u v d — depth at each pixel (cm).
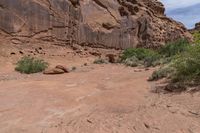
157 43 4678
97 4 3809
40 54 2577
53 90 1130
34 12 2700
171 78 1112
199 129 620
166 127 646
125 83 1238
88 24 3497
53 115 787
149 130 639
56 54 2728
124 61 2597
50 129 679
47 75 1684
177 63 1081
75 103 910
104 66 2291
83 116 769
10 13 2483
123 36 4091
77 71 1900
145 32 4622
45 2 2845
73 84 1286
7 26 2459
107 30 3797
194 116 695
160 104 819
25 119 757
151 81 1193
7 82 1398
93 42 3534
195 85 937
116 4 4153
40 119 755
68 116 774
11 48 2402
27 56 2422
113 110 808
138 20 4488
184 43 2366
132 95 970
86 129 671
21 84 1306
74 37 3216
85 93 1062
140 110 783
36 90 1134
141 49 2753
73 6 3253
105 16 3856
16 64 2111
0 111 839
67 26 3097
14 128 692
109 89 1123
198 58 1018
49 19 2861
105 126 682
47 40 2828
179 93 904
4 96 1035
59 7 3008
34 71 1838
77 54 3009
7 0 2459
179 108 761
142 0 5181
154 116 722
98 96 993
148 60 2159
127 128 661
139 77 1377
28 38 2633
